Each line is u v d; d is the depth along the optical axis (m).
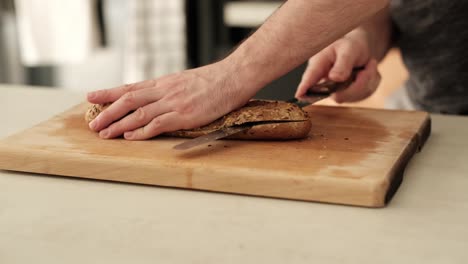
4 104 1.40
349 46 1.34
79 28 2.83
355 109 1.27
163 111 1.13
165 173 1.05
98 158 1.07
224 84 1.13
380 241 0.94
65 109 1.37
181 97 1.14
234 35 2.53
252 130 1.12
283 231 0.96
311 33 1.11
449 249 0.92
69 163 1.08
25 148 1.09
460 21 1.44
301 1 1.11
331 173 1.01
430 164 1.12
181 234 0.95
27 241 0.94
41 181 1.08
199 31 2.56
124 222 0.98
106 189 1.06
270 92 1.59
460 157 1.14
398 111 1.25
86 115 1.18
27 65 3.16
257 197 1.03
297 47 1.12
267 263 0.90
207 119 1.13
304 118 1.12
